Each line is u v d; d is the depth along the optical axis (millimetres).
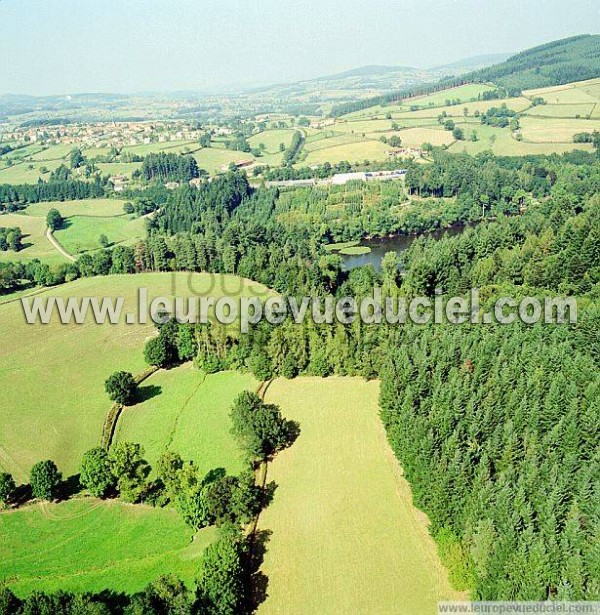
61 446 108688
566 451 85688
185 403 120500
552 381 97688
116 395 119062
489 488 74750
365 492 89812
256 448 96188
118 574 78125
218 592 67375
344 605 70438
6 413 120688
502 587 64438
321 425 107562
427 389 104000
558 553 64312
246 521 84125
